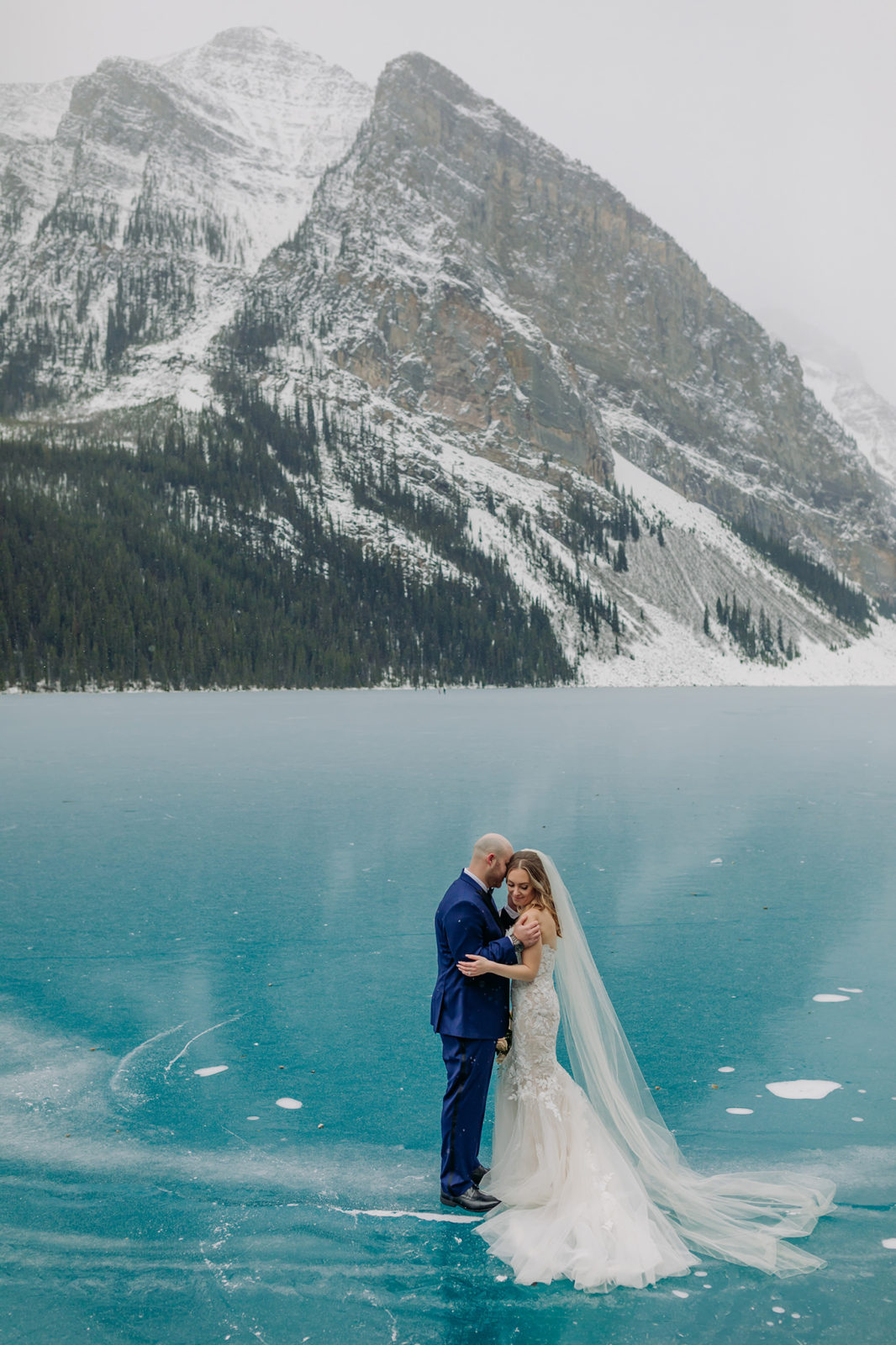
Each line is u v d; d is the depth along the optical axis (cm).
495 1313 383
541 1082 479
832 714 6284
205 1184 491
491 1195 476
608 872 1273
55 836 1539
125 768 2620
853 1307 386
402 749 3334
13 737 3872
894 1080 615
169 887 1174
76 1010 753
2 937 952
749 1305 389
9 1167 507
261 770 2591
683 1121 560
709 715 6144
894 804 1934
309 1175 502
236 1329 369
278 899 1108
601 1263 408
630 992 792
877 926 996
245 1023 726
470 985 489
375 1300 392
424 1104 588
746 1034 698
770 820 1719
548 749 3369
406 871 1269
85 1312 381
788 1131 547
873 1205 467
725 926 1001
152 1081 621
